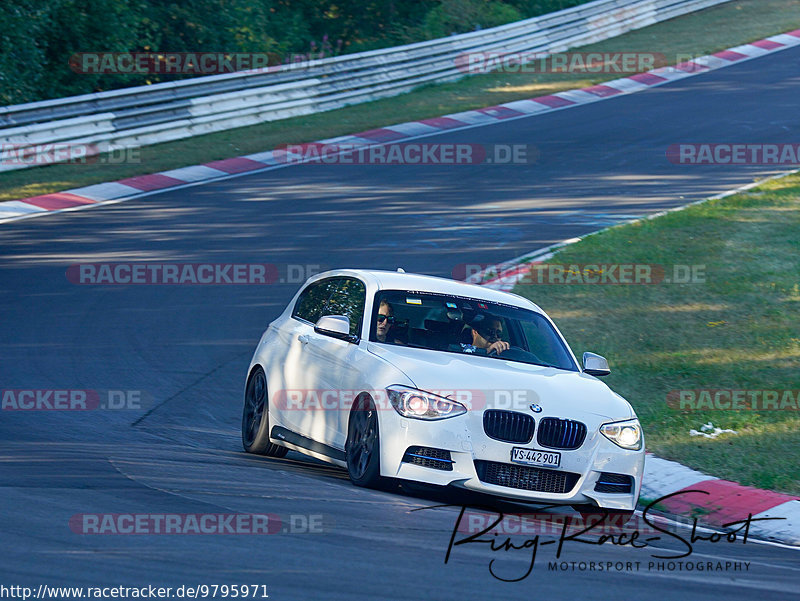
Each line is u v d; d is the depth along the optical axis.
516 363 27.69
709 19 151.75
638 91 113.81
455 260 60.41
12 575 15.62
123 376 41.09
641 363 44.12
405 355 26.61
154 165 83.69
